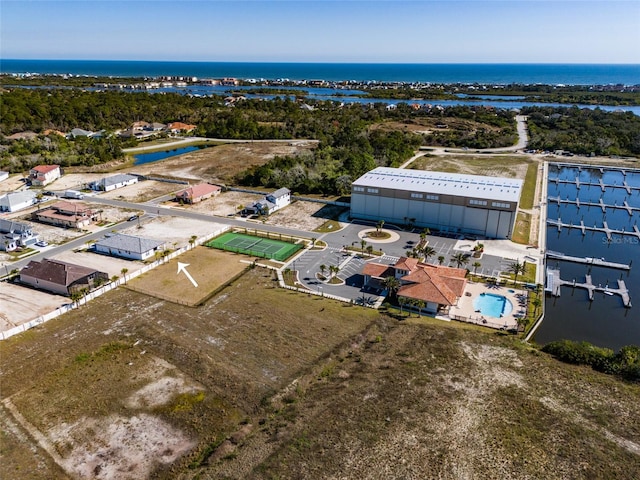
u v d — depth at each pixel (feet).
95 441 130.21
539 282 226.58
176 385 153.38
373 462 120.06
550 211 349.41
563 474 116.26
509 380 154.61
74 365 162.71
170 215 320.50
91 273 218.59
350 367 163.53
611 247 283.59
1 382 153.58
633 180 433.48
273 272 237.04
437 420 135.74
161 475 118.93
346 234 288.10
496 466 118.83
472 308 203.82
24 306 200.75
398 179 317.63
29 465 121.80
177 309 201.05
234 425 136.36
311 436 130.00
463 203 281.13
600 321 202.90
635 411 140.36
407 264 219.20
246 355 169.17
